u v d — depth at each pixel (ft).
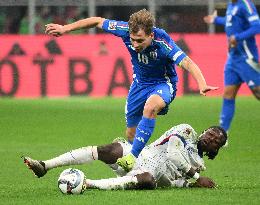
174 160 89.81
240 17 141.79
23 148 138.51
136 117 102.06
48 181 101.24
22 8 254.27
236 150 137.69
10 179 103.35
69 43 227.61
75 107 201.16
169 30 254.68
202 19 254.68
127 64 226.17
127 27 96.12
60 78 227.20
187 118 180.45
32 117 182.60
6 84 227.61
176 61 92.17
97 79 226.79
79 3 238.89
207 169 115.65
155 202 81.87
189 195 86.43
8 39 228.43
